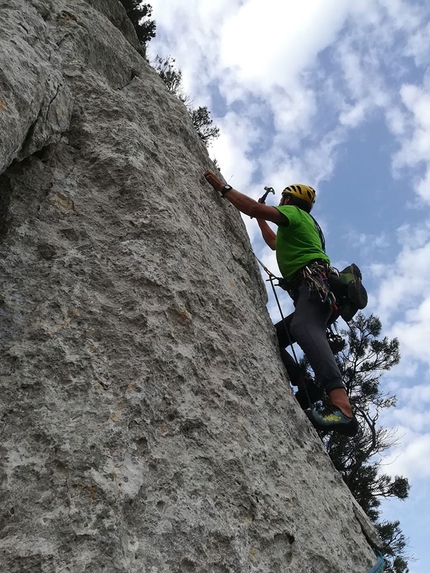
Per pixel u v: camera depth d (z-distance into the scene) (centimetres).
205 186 485
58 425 281
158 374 323
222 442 324
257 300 469
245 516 307
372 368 1201
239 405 350
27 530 248
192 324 360
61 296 330
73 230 364
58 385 296
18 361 297
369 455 1030
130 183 397
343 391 412
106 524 254
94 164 403
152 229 381
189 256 391
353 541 359
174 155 473
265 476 333
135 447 290
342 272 455
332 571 325
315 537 332
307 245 458
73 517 253
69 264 345
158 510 278
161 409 314
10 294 321
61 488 261
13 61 335
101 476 268
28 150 357
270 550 305
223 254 450
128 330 331
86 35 479
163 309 350
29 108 333
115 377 310
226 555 285
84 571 240
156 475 289
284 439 368
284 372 433
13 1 398
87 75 448
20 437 274
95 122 425
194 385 336
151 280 356
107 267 355
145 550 262
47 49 404
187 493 292
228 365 365
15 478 260
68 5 499
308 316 434
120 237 373
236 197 470
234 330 390
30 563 238
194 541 279
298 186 501
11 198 358
